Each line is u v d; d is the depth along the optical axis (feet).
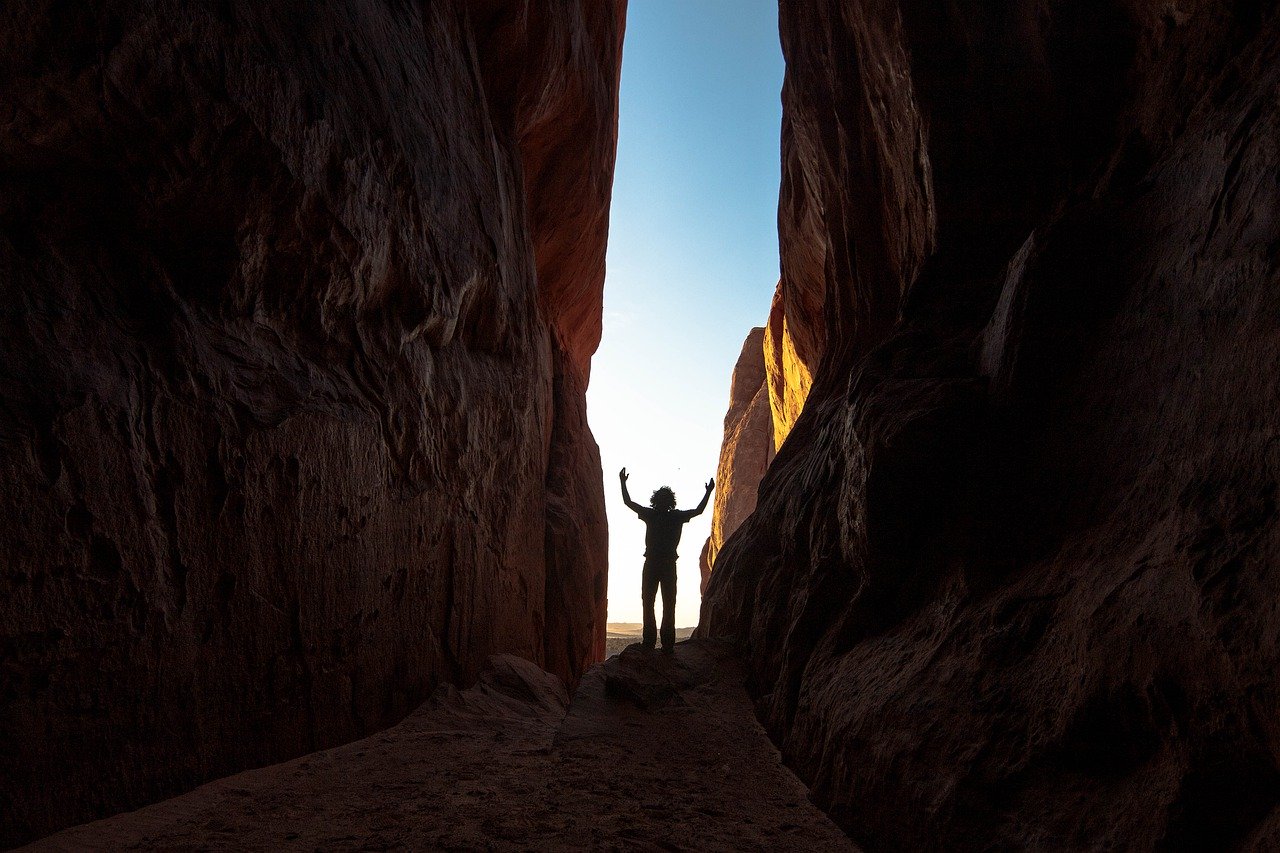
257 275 14.85
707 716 18.19
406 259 19.99
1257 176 8.12
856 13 21.75
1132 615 7.28
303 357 16.31
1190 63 12.19
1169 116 12.38
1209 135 9.79
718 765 14.64
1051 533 10.39
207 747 12.44
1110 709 7.29
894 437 12.70
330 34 17.20
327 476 16.07
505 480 29.32
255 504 13.82
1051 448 11.14
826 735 12.50
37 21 10.16
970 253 17.60
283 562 14.60
